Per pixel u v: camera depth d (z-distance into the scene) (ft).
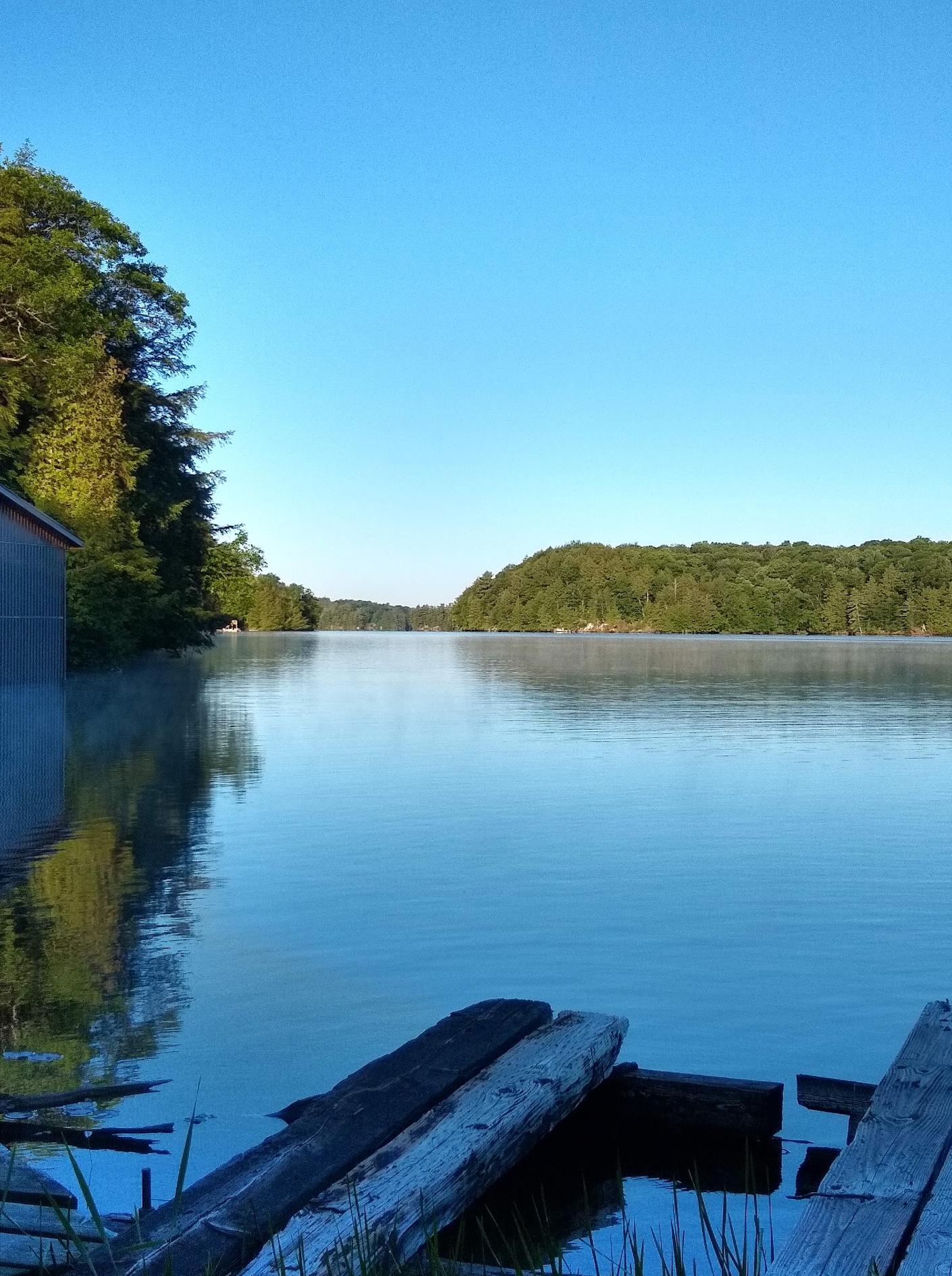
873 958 24.88
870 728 79.66
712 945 25.82
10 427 131.03
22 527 103.19
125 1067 18.24
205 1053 18.85
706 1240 13.53
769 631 515.09
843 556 538.88
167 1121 16.21
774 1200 14.80
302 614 571.69
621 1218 14.25
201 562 181.98
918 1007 21.67
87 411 131.95
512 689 124.26
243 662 192.03
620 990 22.59
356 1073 15.80
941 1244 10.86
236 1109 16.66
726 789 51.01
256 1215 12.13
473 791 49.62
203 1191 12.97
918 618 495.00
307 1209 12.36
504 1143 14.34
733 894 30.86
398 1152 13.56
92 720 83.87
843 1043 19.72
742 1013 21.24
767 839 39.22
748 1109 16.66
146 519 153.79
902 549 526.98
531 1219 14.25
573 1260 13.06
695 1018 20.95
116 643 131.23
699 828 41.34
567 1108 15.94
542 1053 16.48
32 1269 11.98
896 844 38.40
